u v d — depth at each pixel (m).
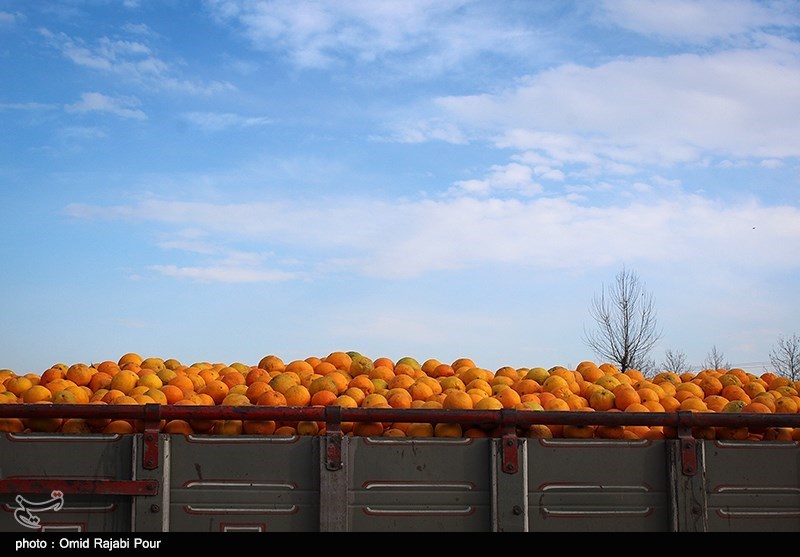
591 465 5.14
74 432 5.12
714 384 6.93
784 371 32.31
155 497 4.95
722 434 5.52
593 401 6.20
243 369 7.64
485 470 5.09
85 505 4.99
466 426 5.45
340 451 5.00
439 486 5.05
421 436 5.25
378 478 5.02
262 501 5.01
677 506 5.12
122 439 5.02
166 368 7.10
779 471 5.23
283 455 5.04
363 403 5.84
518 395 6.14
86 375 6.50
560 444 5.14
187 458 5.02
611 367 7.66
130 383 6.16
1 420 5.34
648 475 5.17
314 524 5.01
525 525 5.04
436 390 6.44
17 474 5.00
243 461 5.02
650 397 6.19
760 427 5.33
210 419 5.10
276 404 5.64
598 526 5.11
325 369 6.98
